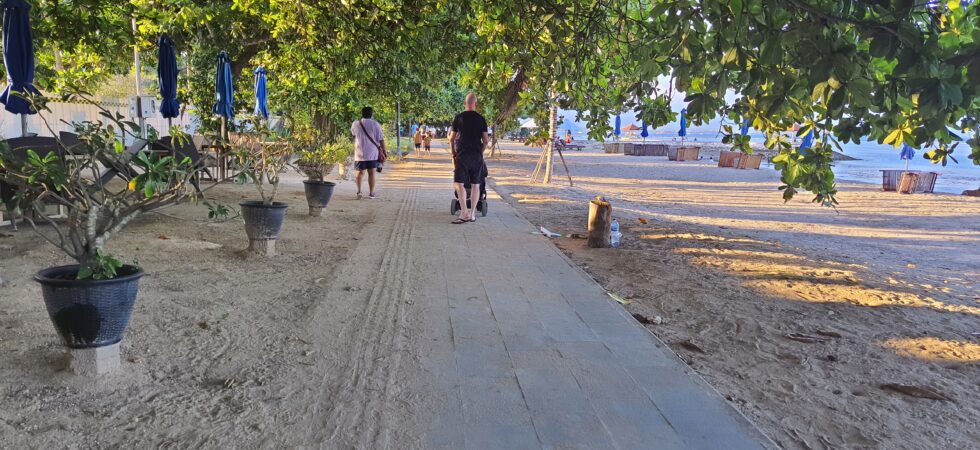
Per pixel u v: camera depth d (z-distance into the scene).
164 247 7.17
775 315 5.86
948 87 2.27
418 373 3.93
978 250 10.87
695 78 3.13
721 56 2.87
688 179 26.36
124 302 3.55
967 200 19.81
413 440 3.07
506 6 6.60
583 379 3.91
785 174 4.13
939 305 6.54
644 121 4.84
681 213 15.14
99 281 3.40
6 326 4.32
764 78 2.75
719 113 4.38
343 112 19.11
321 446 2.99
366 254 7.54
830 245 10.95
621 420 3.35
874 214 16.08
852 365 4.62
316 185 10.04
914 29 2.31
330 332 4.66
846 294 6.80
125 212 3.70
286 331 4.64
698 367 4.43
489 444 3.05
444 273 6.71
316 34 10.26
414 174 21.58
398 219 10.54
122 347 4.11
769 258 8.75
